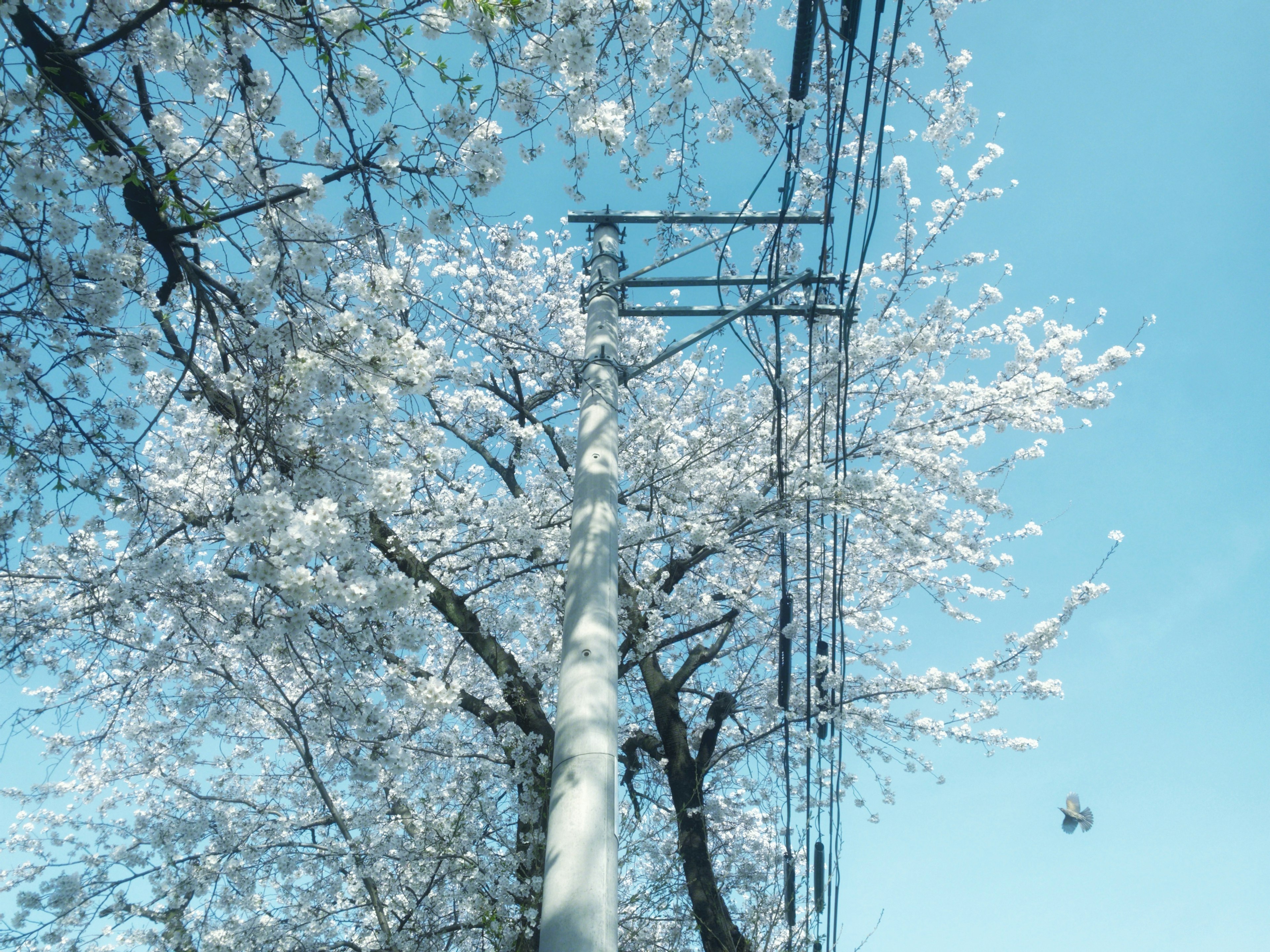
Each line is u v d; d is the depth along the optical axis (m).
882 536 9.51
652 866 7.89
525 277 10.23
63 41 3.68
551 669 8.20
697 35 4.83
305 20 4.04
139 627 6.11
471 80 3.80
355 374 4.19
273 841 6.70
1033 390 8.40
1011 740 9.02
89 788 8.24
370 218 4.38
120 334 4.16
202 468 6.20
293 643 4.76
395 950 6.07
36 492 4.20
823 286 6.73
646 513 8.55
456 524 7.29
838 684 7.17
